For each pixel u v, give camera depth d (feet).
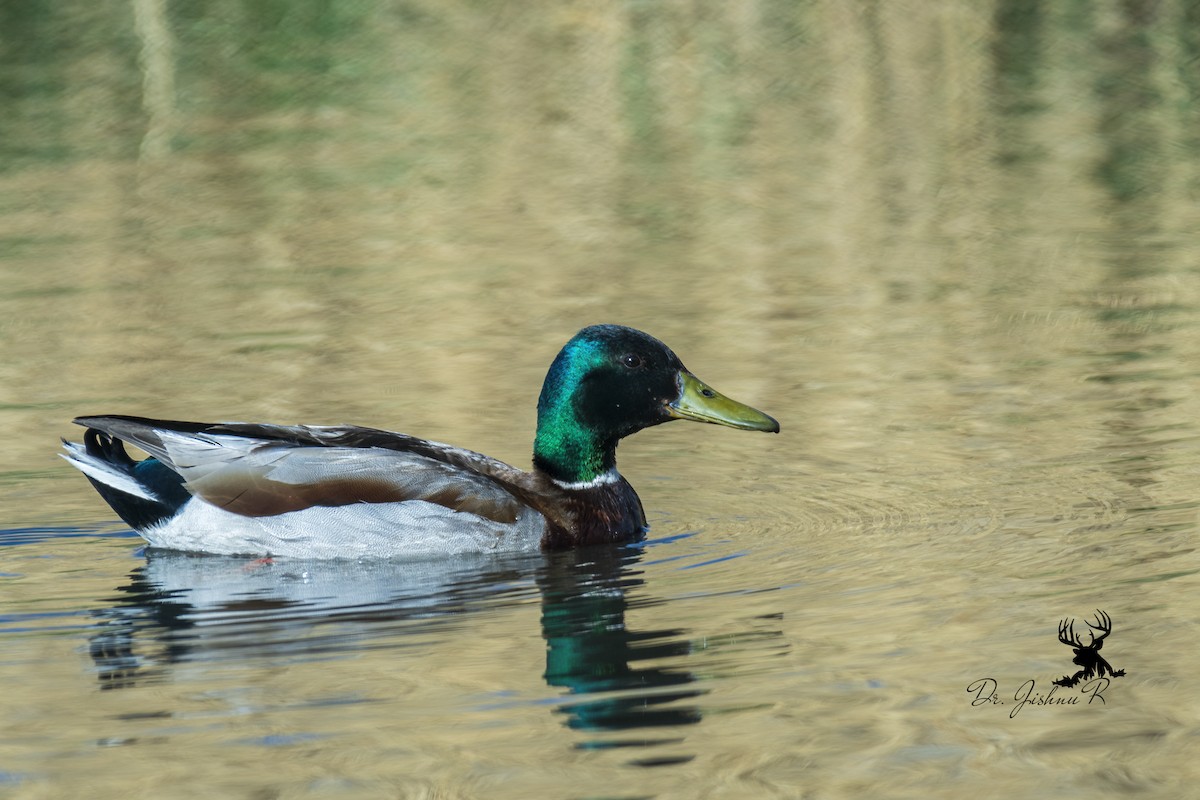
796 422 50.29
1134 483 43.14
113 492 41.04
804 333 59.41
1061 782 27.07
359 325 61.46
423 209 79.25
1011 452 46.44
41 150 88.99
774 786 27.12
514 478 42.34
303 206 79.71
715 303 63.57
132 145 89.86
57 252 72.43
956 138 90.33
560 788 27.14
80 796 27.02
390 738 28.96
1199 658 31.65
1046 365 54.90
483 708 30.27
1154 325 59.06
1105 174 83.10
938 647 32.55
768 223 75.97
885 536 40.11
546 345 58.49
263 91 98.78
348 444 41.86
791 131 92.22
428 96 98.17
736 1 110.73
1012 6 110.11
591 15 109.70
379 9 108.78
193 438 41.04
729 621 34.58
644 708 30.07
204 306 64.39
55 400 53.11
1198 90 96.99
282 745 28.78
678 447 49.52
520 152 88.94
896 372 54.75
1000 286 65.21
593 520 41.68
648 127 93.35
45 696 31.04
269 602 36.83
